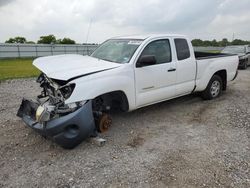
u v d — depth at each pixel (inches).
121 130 197.8
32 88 361.4
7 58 1520.7
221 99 288.0
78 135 157.8
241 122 213.9
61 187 127.3
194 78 250.1
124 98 191.2
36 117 158.1
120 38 235.8
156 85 212.2
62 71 165.3
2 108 253.0
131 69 191.5
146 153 161.6
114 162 150.6
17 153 161.0
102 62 194.1
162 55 218.4
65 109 157.3
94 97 166.7
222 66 283.7
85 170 142.1
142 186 127.7
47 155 158.7
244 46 661.3
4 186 128.3
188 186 127.6
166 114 235.6
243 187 126.5
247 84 387.2
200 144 173.9
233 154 159.6
